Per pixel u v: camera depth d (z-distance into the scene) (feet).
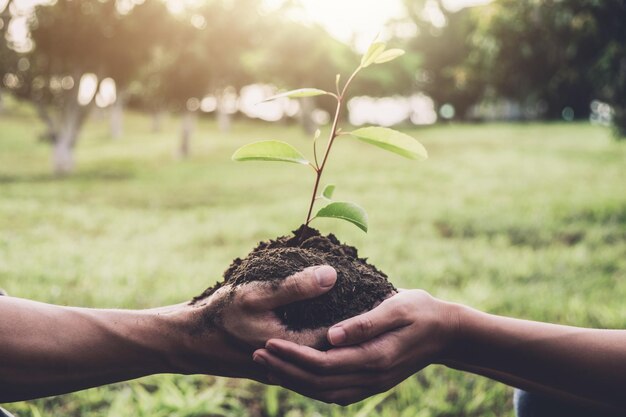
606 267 17.88
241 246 22.20
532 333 3.45
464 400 8.92
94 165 58.95
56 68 52.24
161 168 55.67
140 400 8.47
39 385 3.09
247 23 66.59
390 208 29.73
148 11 52.47
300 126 114.21
